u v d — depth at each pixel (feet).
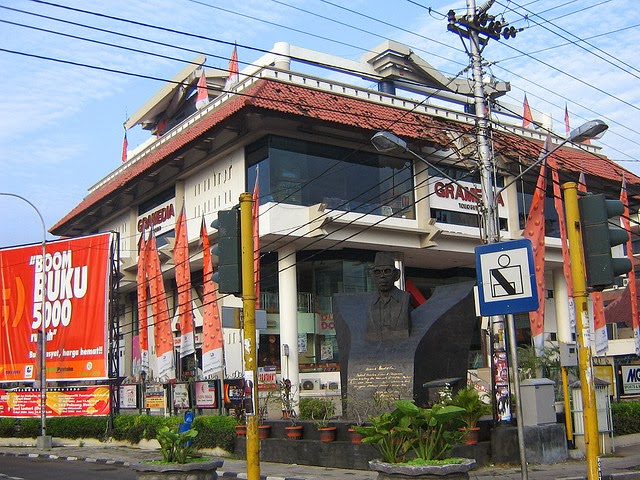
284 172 116.98
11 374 107.45
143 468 35.99
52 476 63.21
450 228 130.52
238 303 125.90
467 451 57.06
